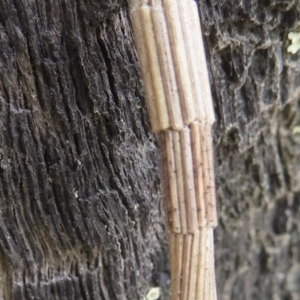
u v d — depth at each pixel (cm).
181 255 6
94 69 7
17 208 7
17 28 6
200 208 5
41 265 7
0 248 7
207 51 7
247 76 8
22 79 7
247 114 8
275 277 10
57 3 6
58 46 7
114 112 7
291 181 9
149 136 7
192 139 5
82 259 8
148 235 8
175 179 5
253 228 10
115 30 7
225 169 9
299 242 10
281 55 8
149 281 8
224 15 7
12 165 7
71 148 7
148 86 5
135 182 7
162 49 5
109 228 7
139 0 5
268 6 7
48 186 7
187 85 5
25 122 7
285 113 9
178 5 5
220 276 10
